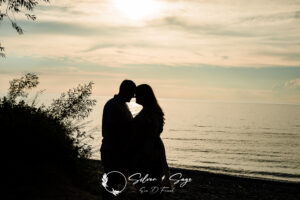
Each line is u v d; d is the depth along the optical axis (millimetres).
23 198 4680
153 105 5016
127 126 5328
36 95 7715
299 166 62938
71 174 6332
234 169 54562
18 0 9797
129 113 5398
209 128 175500
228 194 9750
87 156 7148
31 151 6070
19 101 7102
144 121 4922
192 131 153375
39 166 5801
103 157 5371
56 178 5707
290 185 13500
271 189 11672
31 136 6152
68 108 8008
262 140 119875
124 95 5391
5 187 4867
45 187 5254
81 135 7180
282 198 9938
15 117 6340
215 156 74312
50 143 6336
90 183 6488
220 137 126812
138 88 5051
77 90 8102
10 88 7711
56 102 8055
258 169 56812
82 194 5496
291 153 85688
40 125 6492
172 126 182875
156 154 4973
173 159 65938
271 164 65125
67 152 6539
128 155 5133
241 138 125125
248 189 11258
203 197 8680
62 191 5344
